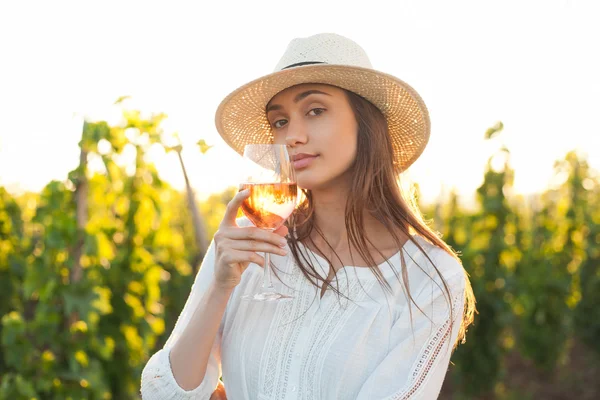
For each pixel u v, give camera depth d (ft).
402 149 7.14
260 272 6.40
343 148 6.22
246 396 6.08
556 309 24.07
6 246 15.48
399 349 5.83
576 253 25.39
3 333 12.98
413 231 6.49
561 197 25.79
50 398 13.26
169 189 14.80
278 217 5.67
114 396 14.89
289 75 6.08
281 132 6.45
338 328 5.98
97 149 13.43
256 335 6.12
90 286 13.38
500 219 22.47
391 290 6.08
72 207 13.46
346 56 6.33
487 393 22.15
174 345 5.91
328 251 6.48
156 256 15.84
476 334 21.85
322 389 5.88
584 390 23.35
